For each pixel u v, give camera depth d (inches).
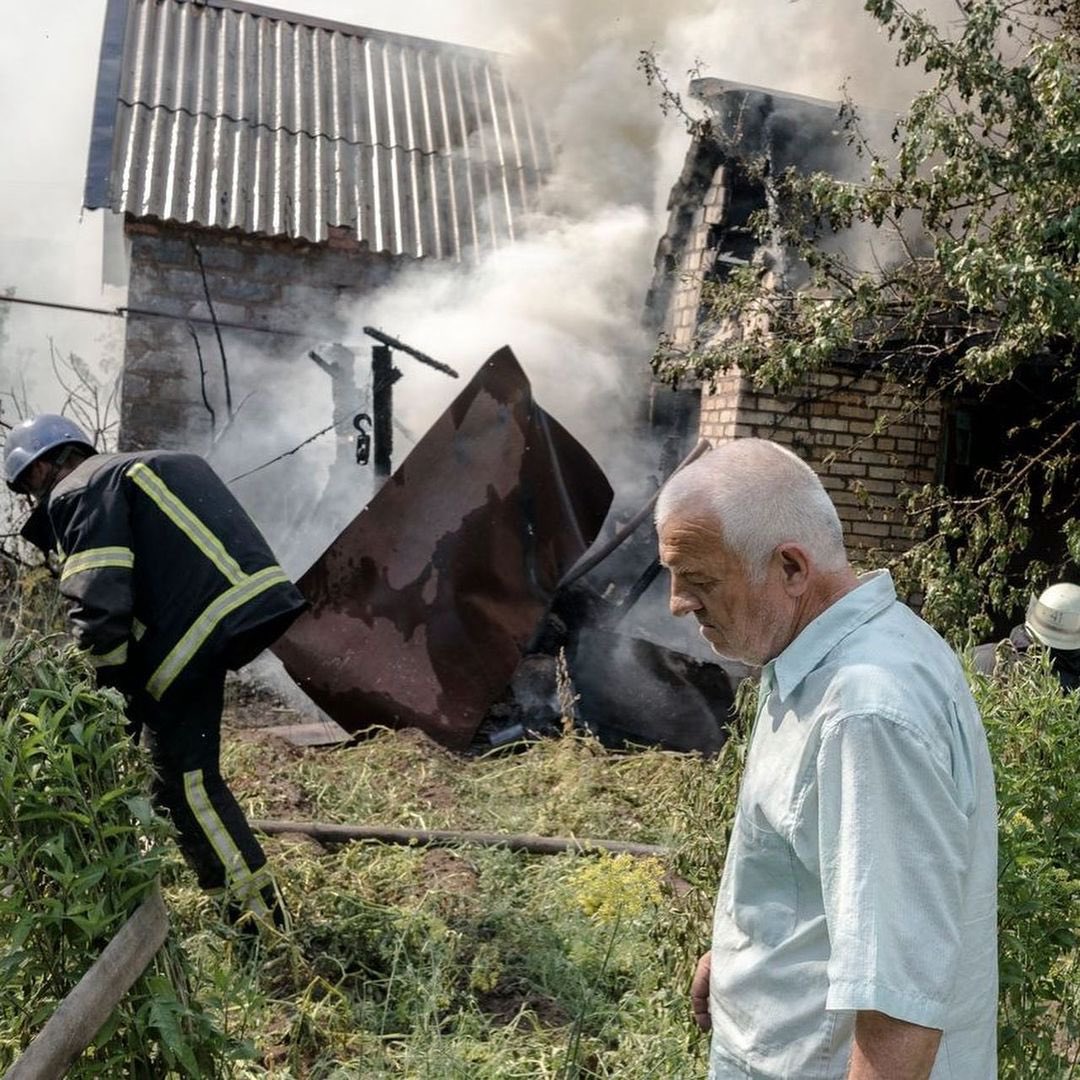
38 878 87.4
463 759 233.8
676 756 227.5
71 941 85.7
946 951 58.7
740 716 118.3
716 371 284.0
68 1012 77.0
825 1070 65.2
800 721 65.3
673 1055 115.7
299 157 372.2
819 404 294.5
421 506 243.0
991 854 66.5
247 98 386.0
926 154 235.9
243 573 144.3
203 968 124.2
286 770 205.6
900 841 59.4
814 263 269.0
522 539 249.0
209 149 363.3
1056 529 283.9
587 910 147.2
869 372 283.1
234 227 340.8
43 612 245.0
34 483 152.6
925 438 300.2
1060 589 174.7
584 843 172.6
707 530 67.0
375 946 139.6
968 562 241.9
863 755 60.4
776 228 284.8
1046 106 229.1
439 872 161.5
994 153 229.8
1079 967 111.0
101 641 135.6
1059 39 227.9
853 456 295.9
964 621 238.7
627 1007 130.3
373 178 375.9
